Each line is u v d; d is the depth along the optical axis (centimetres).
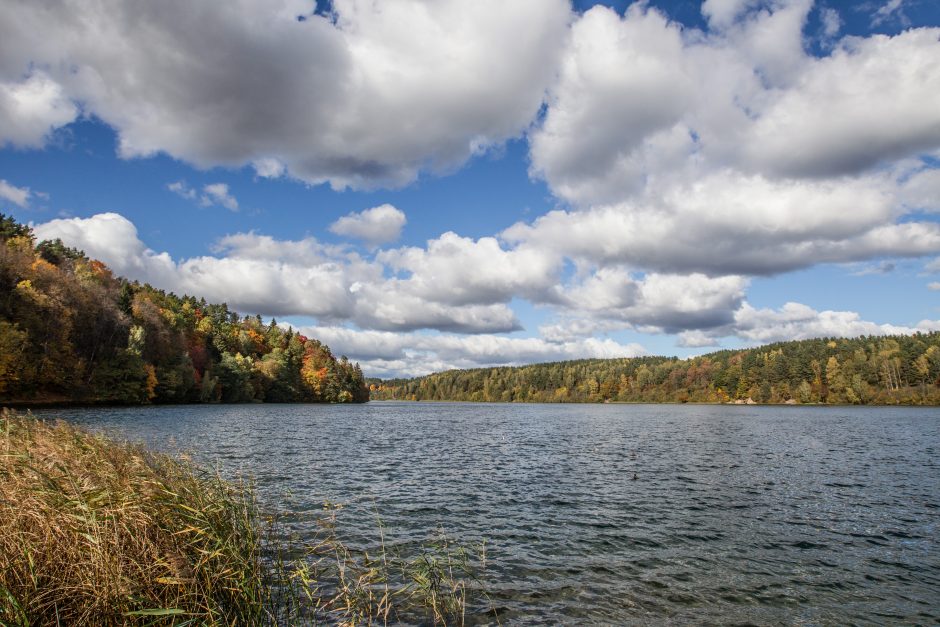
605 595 1041
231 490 1241
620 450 3609
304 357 14738
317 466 2603
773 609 988
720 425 6488
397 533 1442
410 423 6750
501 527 1536
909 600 1038
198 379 10100
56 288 6438
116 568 679
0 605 590
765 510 1781
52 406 6256
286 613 871
